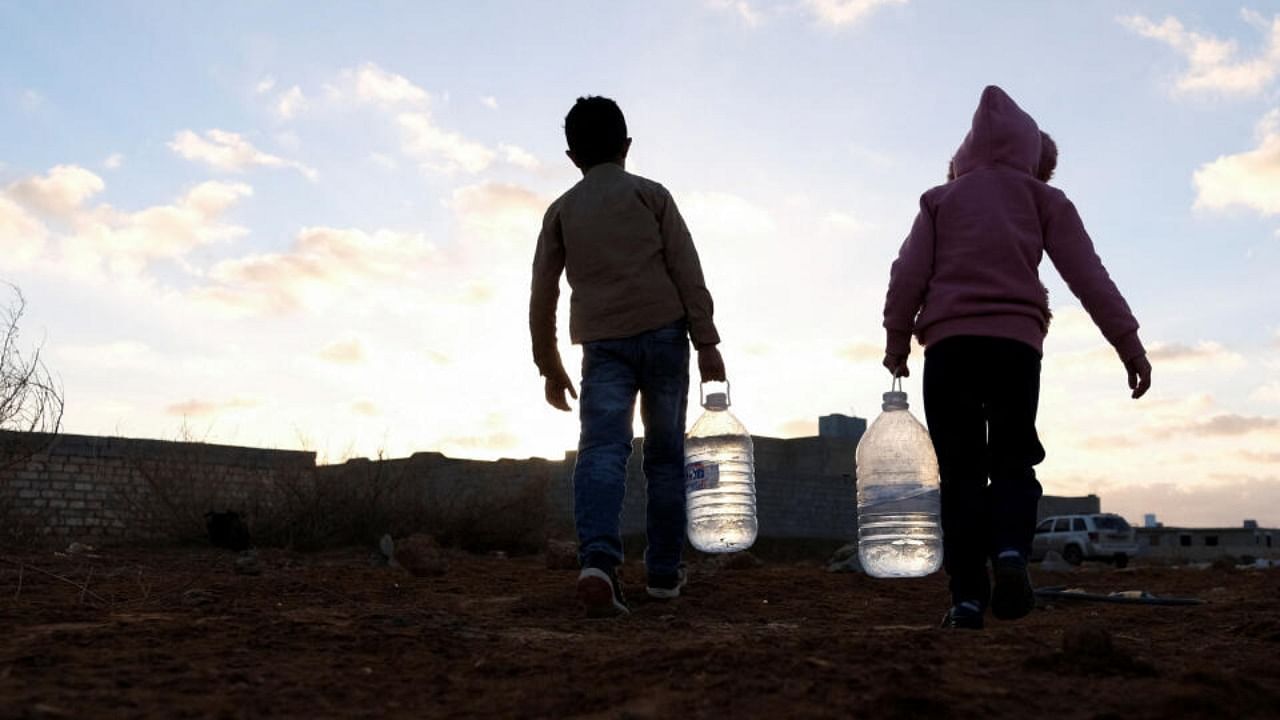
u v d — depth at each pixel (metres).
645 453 4.30
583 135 4.14
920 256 3.42
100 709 1.86
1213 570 8.84
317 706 1.98
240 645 2.69
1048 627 3.59
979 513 3.27
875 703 1.81
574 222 4.05
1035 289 3.31
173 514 13.20
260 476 16.39
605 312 3.98
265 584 4.95
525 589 5.25
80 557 8.06
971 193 3.40
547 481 14.49
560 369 4.34
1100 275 3.31
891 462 5.45
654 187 4.07
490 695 2.11
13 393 10.22
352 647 2.71
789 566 8.91
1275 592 5.82
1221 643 3.11
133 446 15.42
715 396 5.97
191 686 2.11
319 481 13.45
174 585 4.83
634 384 4.06
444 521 13.37
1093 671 2.20
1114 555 26.73
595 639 3.10
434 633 3.01
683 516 4.34
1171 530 50.59
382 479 13.63
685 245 4.04
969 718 1.77
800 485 29.95
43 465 14.73
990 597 3.32
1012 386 3.25
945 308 3.32
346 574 6.25
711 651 2.38
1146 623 3.79
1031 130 3.54
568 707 1.95
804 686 1.99
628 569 7.05
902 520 5.43
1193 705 1.82
